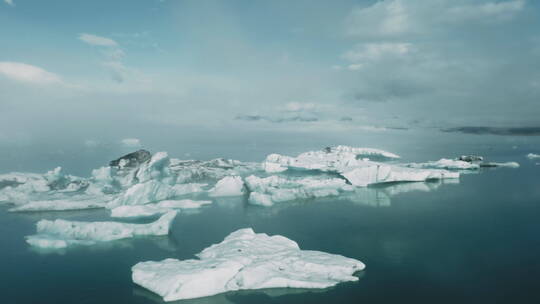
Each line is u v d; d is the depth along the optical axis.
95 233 36.25
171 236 37.22
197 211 49.28
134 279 25.42
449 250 32.38
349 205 52.41
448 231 38.28
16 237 37.19
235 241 30.91
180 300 22.64
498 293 24.02
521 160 114.38
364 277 26.33
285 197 55.97
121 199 51.34
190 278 23.41
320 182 65.69
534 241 34.72
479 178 76.44
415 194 60.31
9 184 68.69
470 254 31.27
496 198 55.66
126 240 35.78
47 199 55.22
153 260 30.27
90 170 89.06
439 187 66.56
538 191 60.50
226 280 24.16
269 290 23.73
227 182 63.72
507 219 43.12
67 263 29.92
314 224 41.66
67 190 62.38
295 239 35.69
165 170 70.06
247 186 65.38
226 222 42.97
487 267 28.39
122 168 92.12
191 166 91.12
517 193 59.16
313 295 23.31
